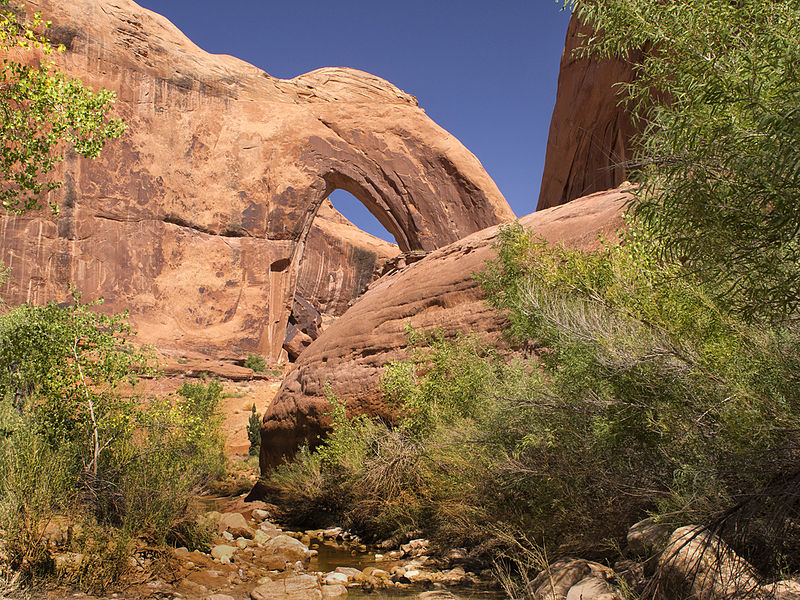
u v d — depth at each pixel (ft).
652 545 12.03
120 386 24.58
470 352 29.76
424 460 26.40
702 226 9.45
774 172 7.95
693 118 9.34
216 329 141.79
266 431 49.90
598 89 51.83
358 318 44.47
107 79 138.41
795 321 10.41
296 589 17.85
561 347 16.57
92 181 132.87
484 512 19.88
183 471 23.75
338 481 33.58
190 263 143.02
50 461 18.58
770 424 9.79
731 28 9.66
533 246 21.44
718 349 11.73
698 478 11.14
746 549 10.03
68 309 24.35
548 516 17.06
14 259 122.83
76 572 16.37
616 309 15.56
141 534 19.83
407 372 32.35
